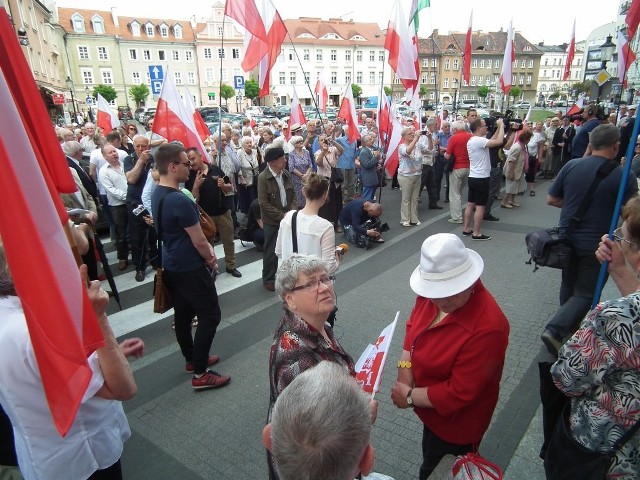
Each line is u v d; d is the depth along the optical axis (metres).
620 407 1.52
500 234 7.61
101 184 6.63
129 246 6.86
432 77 70.44
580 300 3.58
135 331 4.75
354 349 4.13
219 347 4.31
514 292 5.22
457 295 1.84
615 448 1.54
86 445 1.73
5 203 1.38
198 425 3.21
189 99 7.48
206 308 3.54
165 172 3.44
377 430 3.08
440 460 1.97
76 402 1.44
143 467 2.82
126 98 61.53
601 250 2.24
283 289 1.93
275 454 1.07
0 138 1.37
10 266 1.40
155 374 3.91
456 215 8.45
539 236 3.74
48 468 1.66
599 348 1.52
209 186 5.87
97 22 60.28
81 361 1.46
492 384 1.93
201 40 64.56
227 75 66.69
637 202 1.92
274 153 5.45
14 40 1.81
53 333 1.45
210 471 2.78
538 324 4.43
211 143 8.04
